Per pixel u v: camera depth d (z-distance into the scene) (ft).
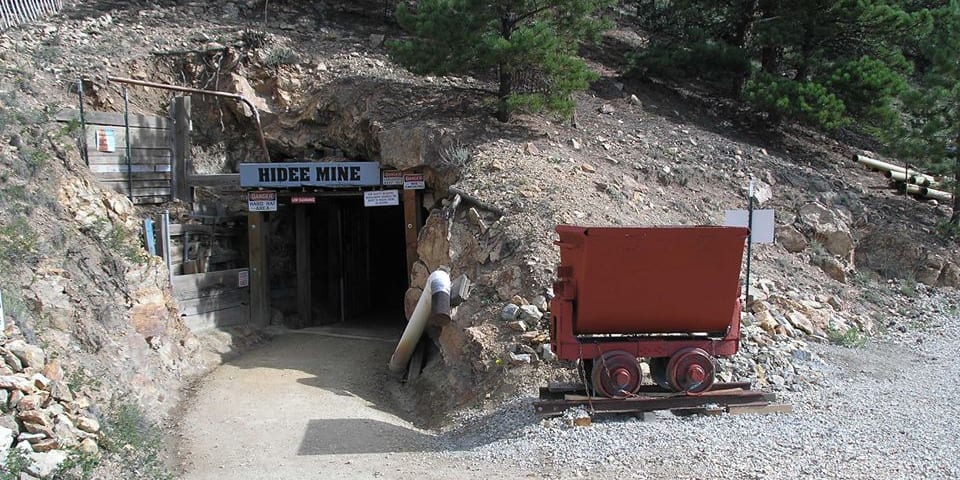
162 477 28.09
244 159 65.82
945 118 61.98
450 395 38.93
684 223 50.72
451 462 29.09
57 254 37.55
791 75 81.25
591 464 26.99
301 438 33.42
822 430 29.07
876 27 68.69
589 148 59.00
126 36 68.69
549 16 60.08
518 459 28.35
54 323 33.68
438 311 40.40
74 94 58.18
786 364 36.94
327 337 57.62
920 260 56.39
